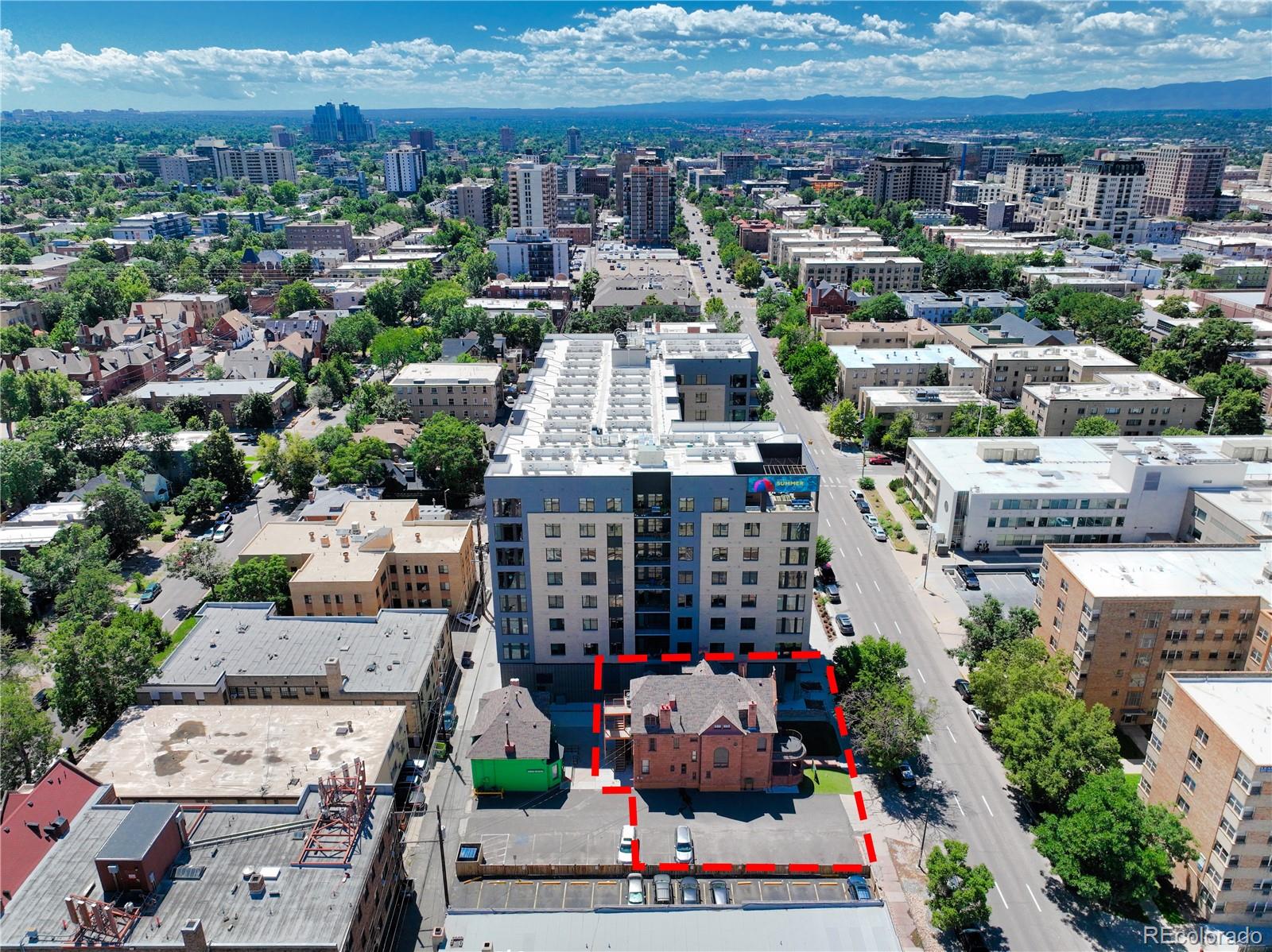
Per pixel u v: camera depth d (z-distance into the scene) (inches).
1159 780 3986.2
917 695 5157.5
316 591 5565.9
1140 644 4704.7
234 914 3051.2
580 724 4965.6
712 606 5002.5
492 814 4256.9
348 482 7588.6
